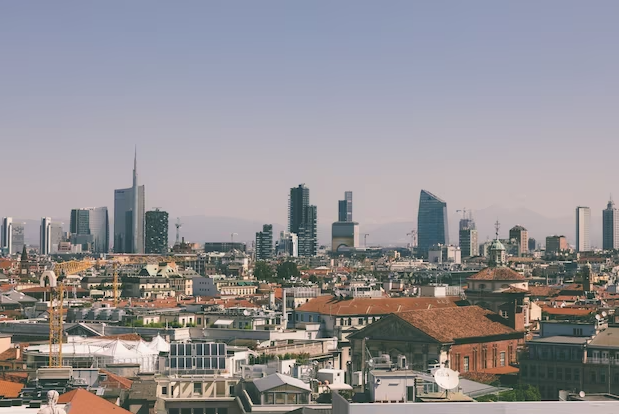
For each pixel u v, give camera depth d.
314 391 163.00
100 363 187.75
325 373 174.62
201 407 161.88
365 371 169.62
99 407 128.88
